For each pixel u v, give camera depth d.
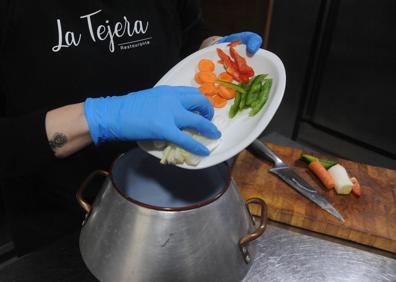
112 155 0.75
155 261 0.39
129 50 0.69
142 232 0.39
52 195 0.73
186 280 0.40
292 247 0.63
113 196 0.42
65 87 0.64
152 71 0.75
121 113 0.47
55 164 0.70
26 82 0.61
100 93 0.68
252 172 0.81
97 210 0.44
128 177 0.50
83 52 0.63
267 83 0.55
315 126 1.60
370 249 0.65
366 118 1.49
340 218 0.68
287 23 1.46
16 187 0.71
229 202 0.43
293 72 1.56
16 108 0.63
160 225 0.39
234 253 0.43
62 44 0.61
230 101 0.58
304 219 0.67
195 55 0.63
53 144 0.48
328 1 1.32
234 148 0.45
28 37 0.58
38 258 0.55
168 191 0.51
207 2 1.57
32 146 0.48
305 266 0.59
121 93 0.71
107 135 0.49
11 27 0.56
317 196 0.73
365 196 0.76
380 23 1.29
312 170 0.81
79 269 0.54
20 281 0.51
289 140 1.00
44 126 0.48
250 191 0.75
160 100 0.47
